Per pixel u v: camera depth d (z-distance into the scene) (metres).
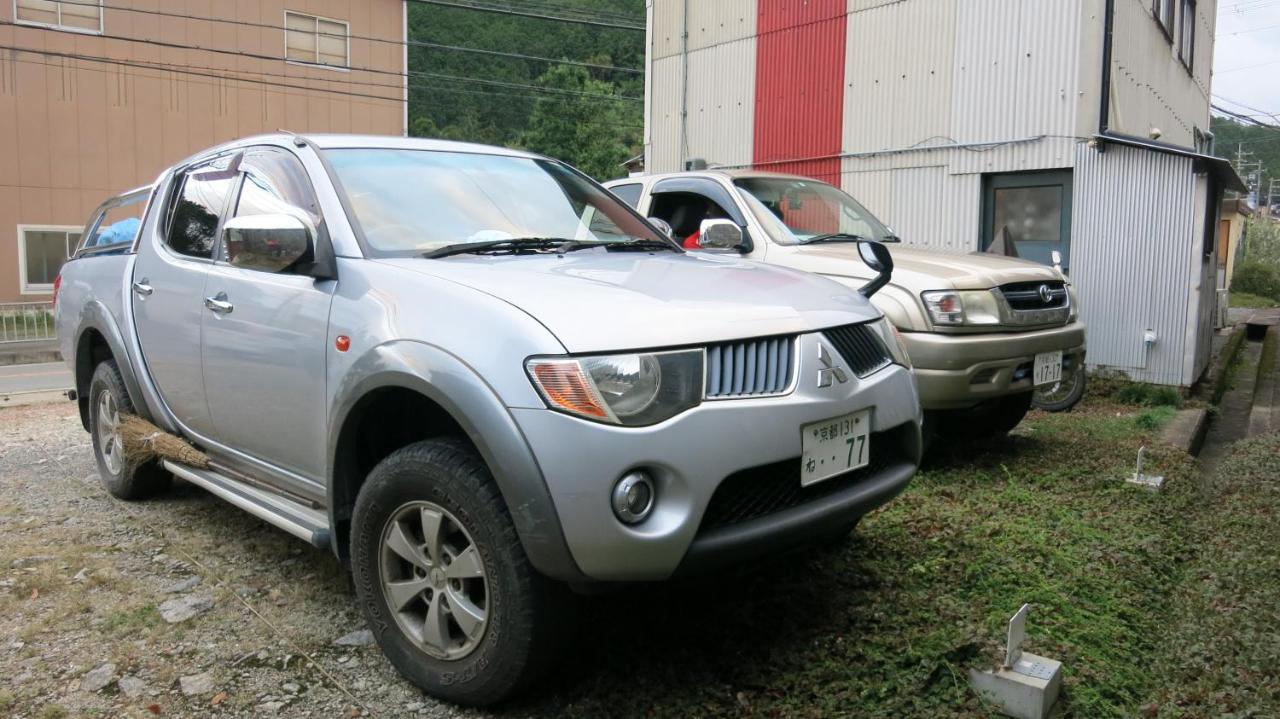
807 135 11.62
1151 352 8.74
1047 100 9.32
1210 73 17.59
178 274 4.07
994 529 4.10
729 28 12.55
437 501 2.68
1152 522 4.30
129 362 4.46
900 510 4.39
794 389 2.70
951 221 10.21
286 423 3.34
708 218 6.32
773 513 2.69
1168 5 12.38
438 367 2.59
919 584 3.46
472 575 2.63
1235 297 27.03
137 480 4.79
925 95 10.34
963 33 9.94
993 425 5.99
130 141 21.12
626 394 2.42
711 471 2.48
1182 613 3.30
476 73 44.34
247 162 3.96
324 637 3.25
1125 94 10.17
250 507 3.49
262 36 22.73
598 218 3.97
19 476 5.57
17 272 20.03
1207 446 7.03
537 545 2.40
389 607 2.89
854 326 3.06
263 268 3.18
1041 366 5.36
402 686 2.89
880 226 6.69
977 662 2.74
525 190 3.89
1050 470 5.28
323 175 3.42
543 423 2.39
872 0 10.78
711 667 2.88
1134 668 2.90
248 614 3.44
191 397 4.00
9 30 19.66
